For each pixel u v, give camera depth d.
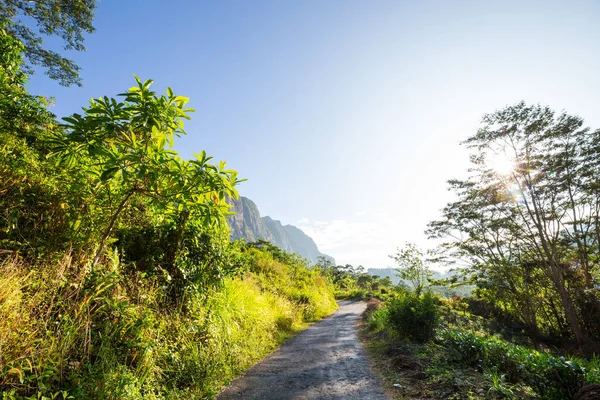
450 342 6.80
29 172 3.89
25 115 4.74
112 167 3.45
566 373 4.00
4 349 2.68
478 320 17.98
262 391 4.96
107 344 3.55
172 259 5.72
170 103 3.97
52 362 2.92
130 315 4.06
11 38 5.03
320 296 22.59
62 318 3.27
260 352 7.59
